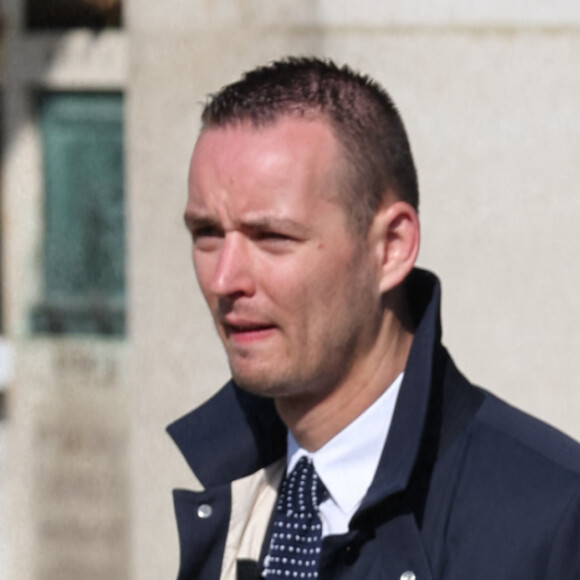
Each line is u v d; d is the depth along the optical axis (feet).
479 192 40.81
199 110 42.65
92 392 49.62
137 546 44.34
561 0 40.06
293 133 18.08
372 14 40.83
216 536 21.84
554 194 40.50
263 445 21.83
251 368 18.44
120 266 49.85
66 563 49.75
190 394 43.57
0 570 50.67
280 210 17.83
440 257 41.04
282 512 20.18
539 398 40.91
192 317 43.39
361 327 18.92
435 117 40.75
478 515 18.60
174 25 42.45
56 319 50.14
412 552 18.57
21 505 50.39
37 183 50.03
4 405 50.98
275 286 18.03
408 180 19.36
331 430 19.69
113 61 48.60
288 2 41.45
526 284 40.75
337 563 19.12
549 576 18.12
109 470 49.65
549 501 18.35
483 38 40.40
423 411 18.79
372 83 19.49
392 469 18.71
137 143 43.21
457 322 41.09
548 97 40.32
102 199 49.80
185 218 18.92
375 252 18.86
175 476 43.91
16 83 49.39
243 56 42.01
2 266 50.78
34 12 49.11
